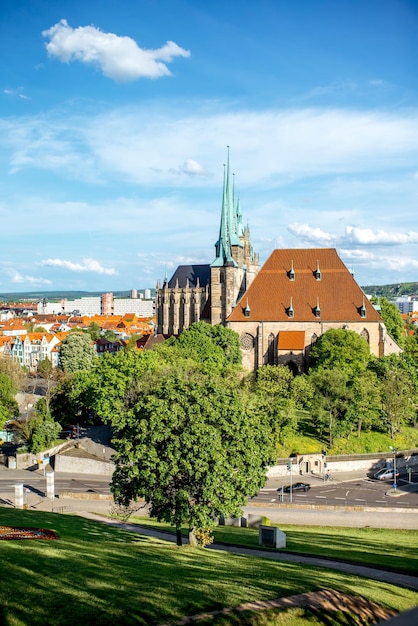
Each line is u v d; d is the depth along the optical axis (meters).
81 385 137.62
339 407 122.25
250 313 173.38
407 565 53.84
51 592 32.06
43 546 43.12
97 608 30.56
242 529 74.81
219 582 37.44
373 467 116.12
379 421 128.25
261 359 172.00
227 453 54.16
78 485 102.81
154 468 52.53
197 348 152.62
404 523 79.88
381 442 124.00
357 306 169.00
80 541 48.75
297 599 35.28
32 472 114.31
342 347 146.25
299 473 112.69
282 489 94.25
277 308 172.75
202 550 53.16
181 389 57.12
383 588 43.56
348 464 115.00
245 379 134.00
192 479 53.38
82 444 123.69
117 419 58.12
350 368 139.00
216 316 193.88
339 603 36.06
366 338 167.12
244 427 55.03
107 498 92.62
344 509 87.44
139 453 52.72
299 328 170.38
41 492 97.75
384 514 84.62
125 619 29.64
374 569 52.25
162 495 52.66
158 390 58.31
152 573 38.16
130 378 121.06
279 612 33.00
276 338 171.62
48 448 122.06
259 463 55.06
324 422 121.00
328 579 43.34
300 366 166.75
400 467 117.75
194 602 32.81
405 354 156.25
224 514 52.06
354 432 126.75
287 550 59.78
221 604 33.06
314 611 34.09
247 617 31.70
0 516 63.84
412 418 135.75
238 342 167.25
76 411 143.25
